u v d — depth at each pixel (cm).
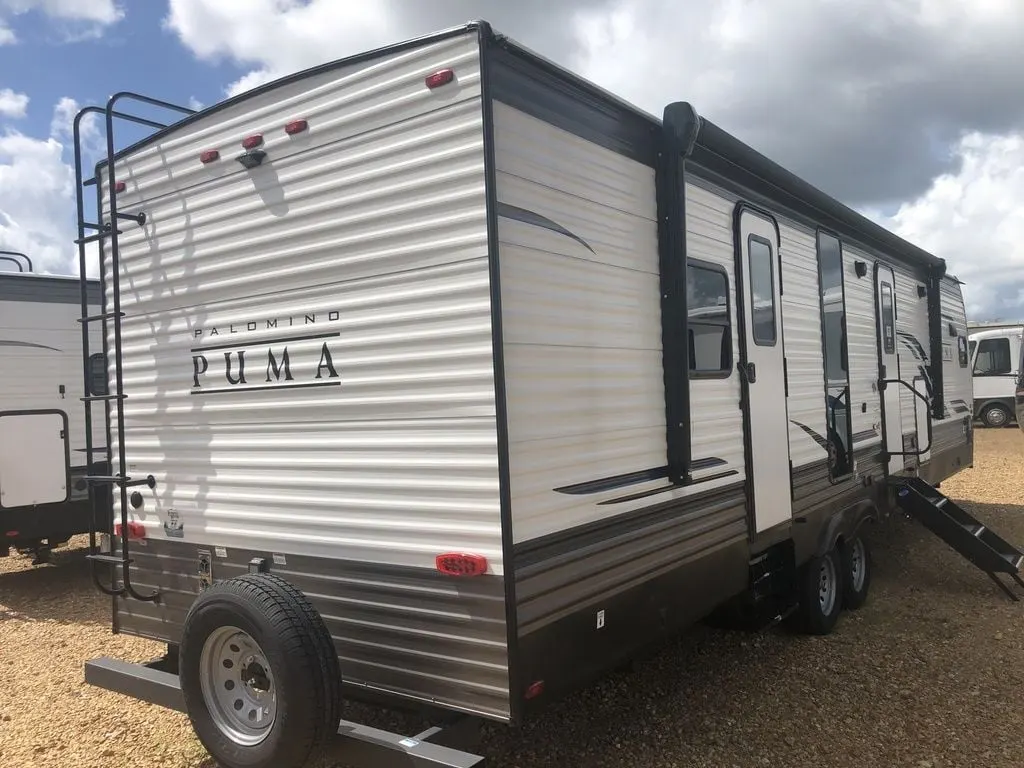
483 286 263
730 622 480
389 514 290
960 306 978
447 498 274
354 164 296
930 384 807
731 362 412
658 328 352
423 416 279
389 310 288
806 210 525
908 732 374
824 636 514
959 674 446
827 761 347
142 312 376
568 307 297
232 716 305
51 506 704
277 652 276
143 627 385
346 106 297
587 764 343
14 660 507
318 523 312
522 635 264
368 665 298
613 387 320
